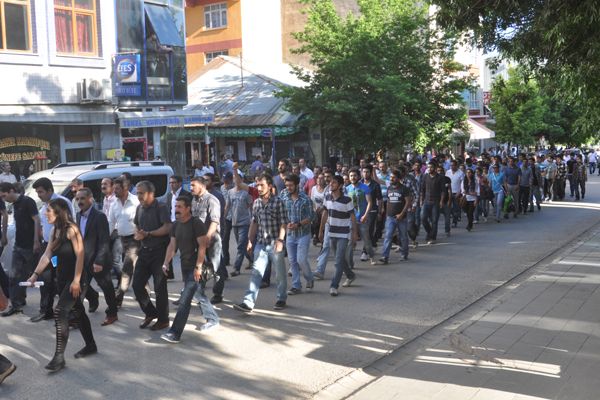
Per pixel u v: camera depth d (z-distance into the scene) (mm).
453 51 27578
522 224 19312
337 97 24828
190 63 41812
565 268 11805
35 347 7324
